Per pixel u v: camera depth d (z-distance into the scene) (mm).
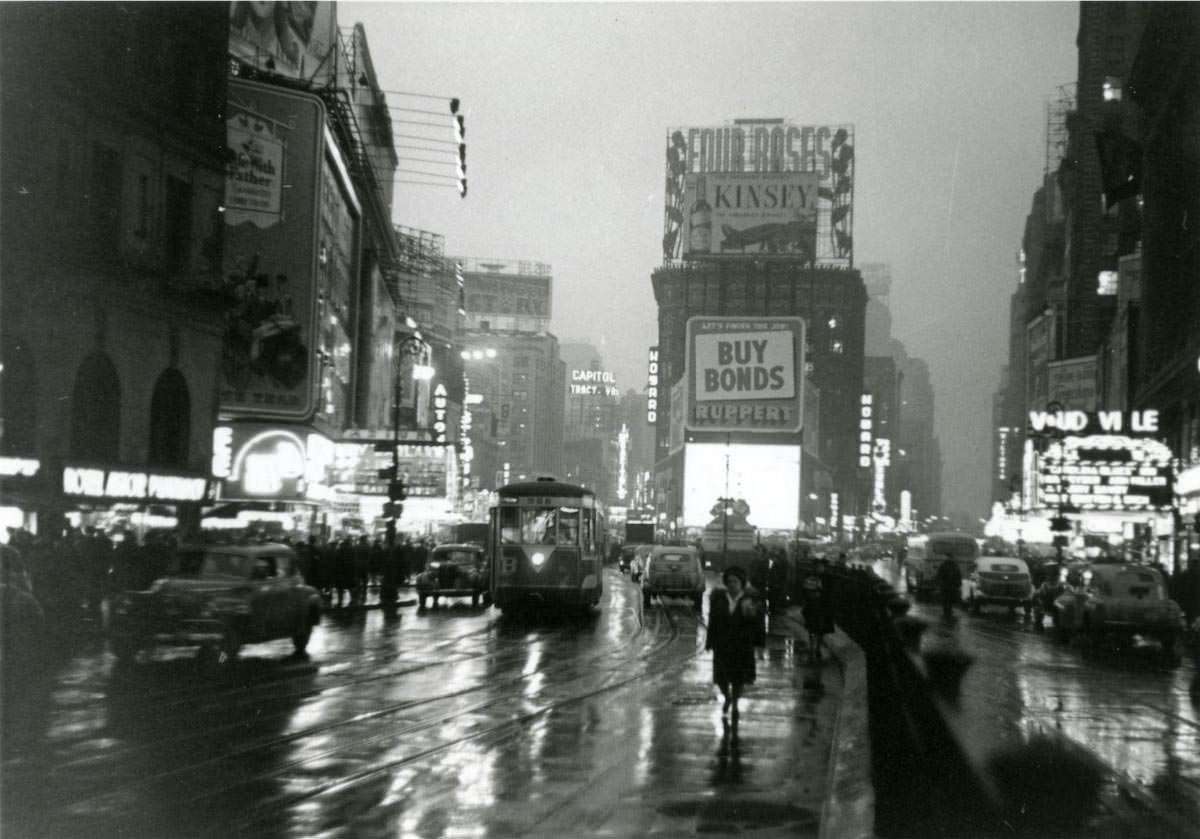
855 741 14578
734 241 185125
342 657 26438
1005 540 104625
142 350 39906
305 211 57125
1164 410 66250
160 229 41031
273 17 65812
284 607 24859
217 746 14781
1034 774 14141
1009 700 21344
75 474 35156
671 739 16094
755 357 91812
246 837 10383
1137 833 11281
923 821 10758
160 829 10609
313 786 12531
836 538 141875
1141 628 31656
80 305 36406
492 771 13547
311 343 56719
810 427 128625
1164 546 63062
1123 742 17062
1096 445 61281
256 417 54781
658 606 49344
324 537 60594
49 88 34562
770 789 12773
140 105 39250
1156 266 68812
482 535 75250
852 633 32344
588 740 15852
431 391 119125
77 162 36344
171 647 22125
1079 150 118562
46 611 27859
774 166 194750
